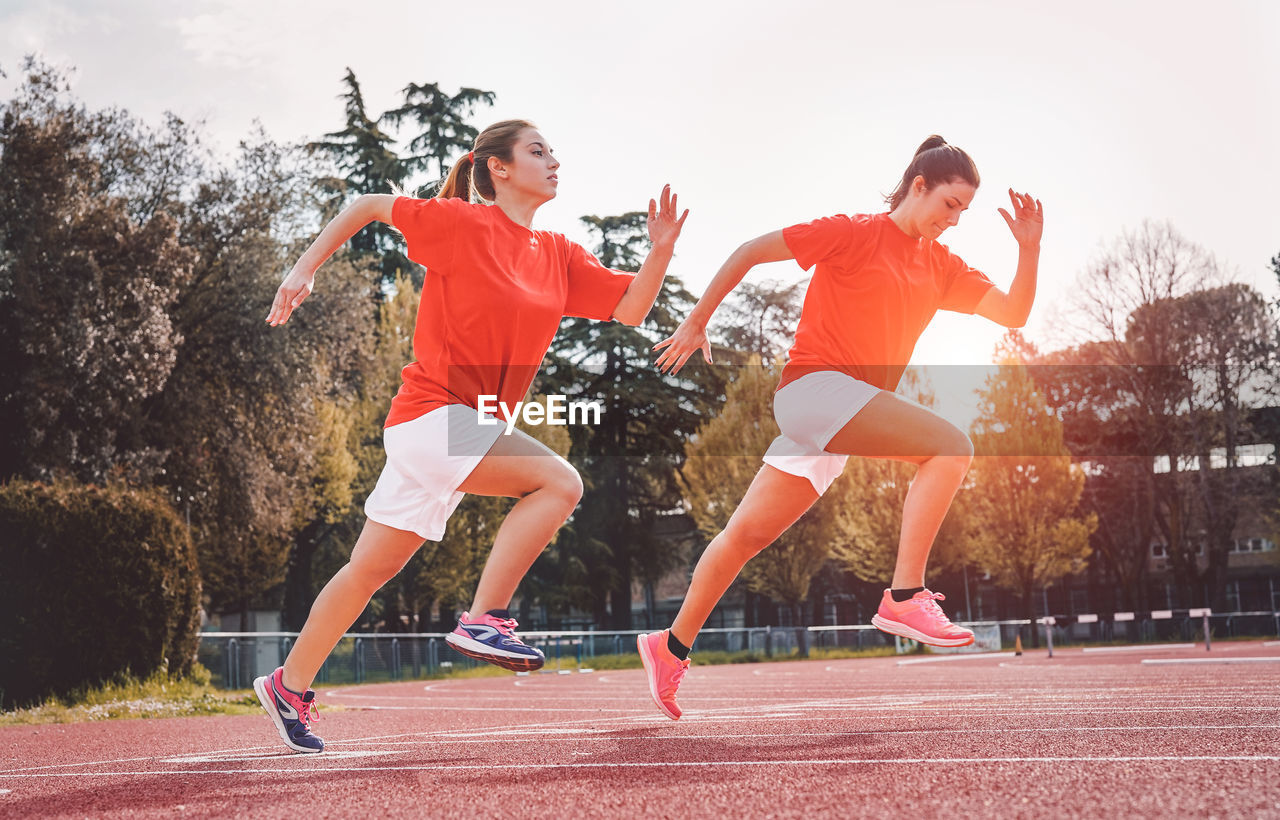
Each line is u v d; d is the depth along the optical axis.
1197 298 41.22
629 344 39.94
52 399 20.88
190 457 24.44
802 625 37.53
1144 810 2.47
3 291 20.72
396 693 16.02
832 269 4.50
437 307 4.05
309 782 3.47
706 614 5.05
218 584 34.22
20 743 6.79
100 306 21.53
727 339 43.78
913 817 2.47
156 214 22.97
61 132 22.23
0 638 11.83
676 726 5.31
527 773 3.47
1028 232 4.71
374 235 40.88
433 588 38.19
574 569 40.91
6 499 12.00
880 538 37.81
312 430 26.36
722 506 36.19
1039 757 3.43
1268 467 44.09
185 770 4.04
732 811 2.62
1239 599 55.53
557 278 4.28
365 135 40.00
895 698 8.21
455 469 3.92
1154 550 53.72
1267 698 6.52
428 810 2.80
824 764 3.42
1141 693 7.64
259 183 25.89
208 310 24.88
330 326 25.77
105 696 11.92
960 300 4.84
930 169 4.47
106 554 12.37
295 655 4.36
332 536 40.09
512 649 3.81
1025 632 38.66
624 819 2.58
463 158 4.38
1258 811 2.43
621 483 42.62
